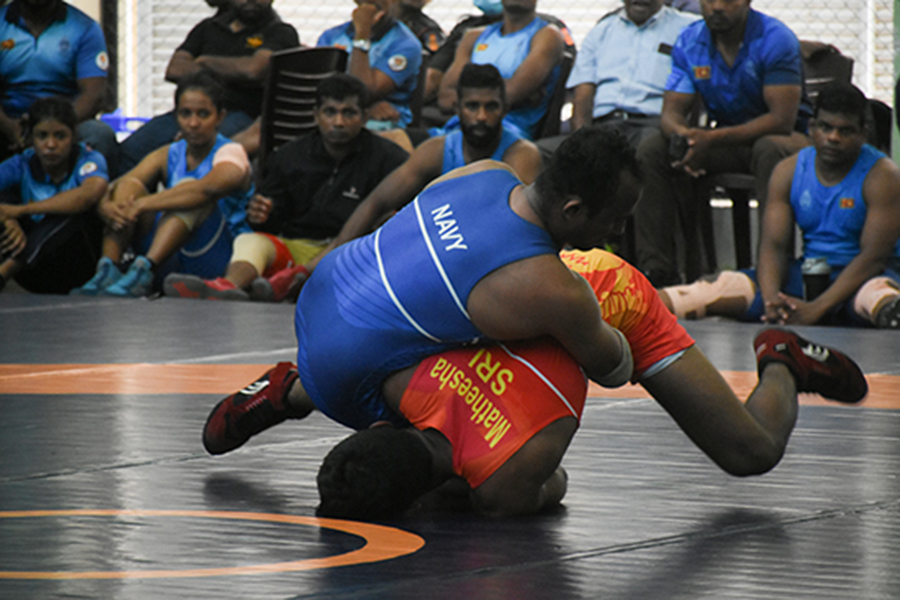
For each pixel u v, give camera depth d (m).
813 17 32.00
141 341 14.06
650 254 19.80
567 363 6.01
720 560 4.99
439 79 26.02
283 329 15.41
